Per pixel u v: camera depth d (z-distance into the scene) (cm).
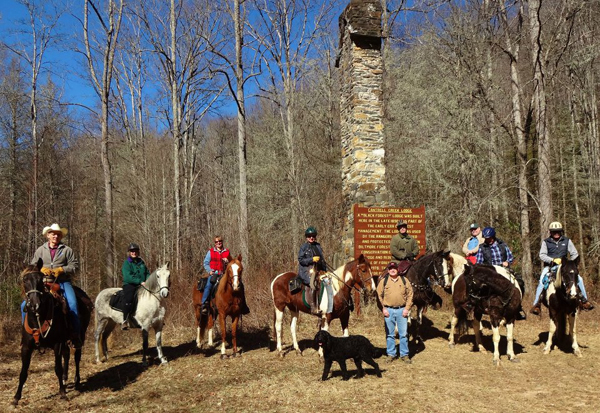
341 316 1041
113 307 1033
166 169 3541
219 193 3828
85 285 2680
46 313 774
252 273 1716
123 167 3519
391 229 1523
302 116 2906
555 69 2019
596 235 2294
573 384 823
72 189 3525
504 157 2539
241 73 2106
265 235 2327
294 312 1099
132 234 3064
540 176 1738
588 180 2392
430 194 2298
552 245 1054
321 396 777
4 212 3098
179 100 3153
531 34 1762
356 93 1596
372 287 1012
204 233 2598
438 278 1094
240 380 888
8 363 1152
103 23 2142
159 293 1046
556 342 1155
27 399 830
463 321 1132
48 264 851
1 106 3347
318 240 1866
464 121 2120
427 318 1442
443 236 2269
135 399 810
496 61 2483
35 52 3109
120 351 1222
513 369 923
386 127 2295
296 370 932
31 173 3244
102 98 2138
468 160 2130
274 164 2762
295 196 2512
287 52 2911
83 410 765
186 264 1881
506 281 959
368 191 1559
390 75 2389
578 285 977
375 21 1620
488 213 2352
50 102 3125
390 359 990
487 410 704
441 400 745
